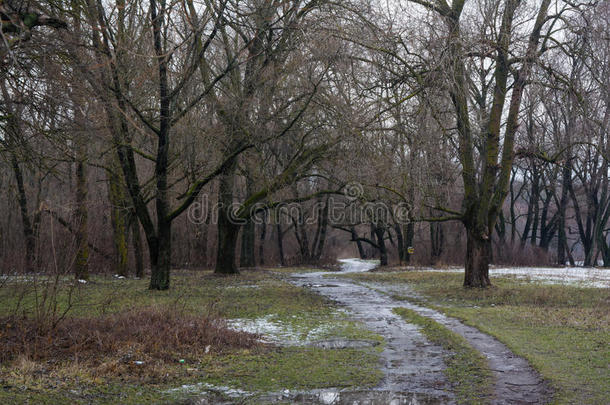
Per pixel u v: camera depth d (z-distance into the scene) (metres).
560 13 19.75
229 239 31.33
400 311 16.02
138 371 8.05
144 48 17.81
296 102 20.94
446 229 49.84
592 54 18.81
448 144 23.19
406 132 20.08
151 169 32.19
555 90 19.88
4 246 16.06
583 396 7.07
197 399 7.01
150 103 20.91
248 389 7.52
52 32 11.31
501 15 20.78
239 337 10.75
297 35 17.95
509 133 21.44
